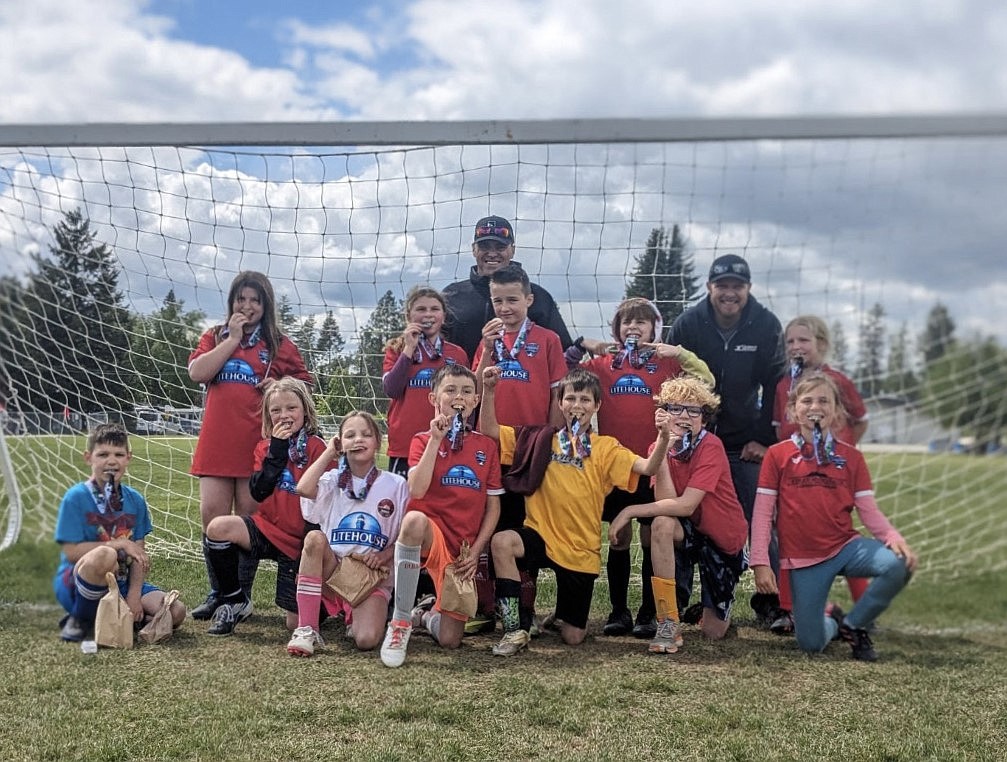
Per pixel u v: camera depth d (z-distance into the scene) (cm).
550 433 384
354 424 376
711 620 390
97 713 277
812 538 371
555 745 258
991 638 388
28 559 399
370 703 291
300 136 406
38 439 479
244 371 431
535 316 447
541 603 445
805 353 433
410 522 349
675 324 446
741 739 265
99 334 477
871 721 284
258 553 386
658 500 382
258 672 325
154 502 484
